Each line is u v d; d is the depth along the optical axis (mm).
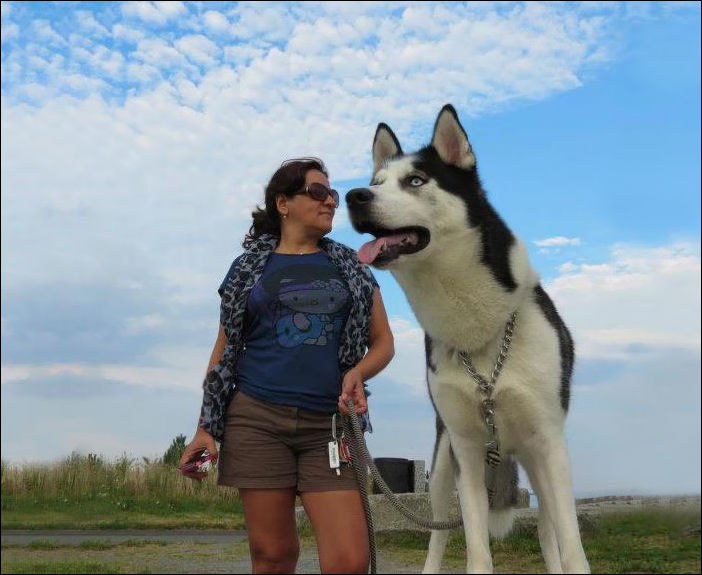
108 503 5203
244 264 1808
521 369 2064
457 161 2244
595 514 3254
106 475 5609
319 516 1650
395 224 2070
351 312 1763
